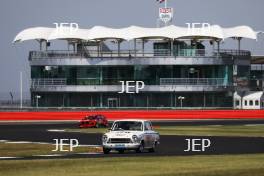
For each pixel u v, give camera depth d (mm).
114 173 99312
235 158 126875
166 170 103375
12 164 114125
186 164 113188
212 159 124188
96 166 110000
